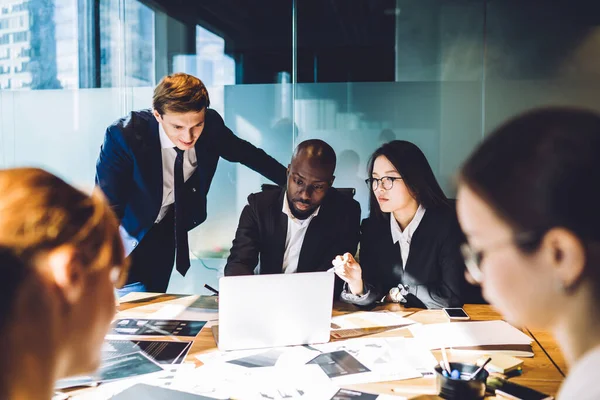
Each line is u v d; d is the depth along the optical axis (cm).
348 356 145
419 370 134
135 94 414
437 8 385
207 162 364
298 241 272
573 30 370
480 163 50
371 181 257
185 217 359
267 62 403
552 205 44
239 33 404
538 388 124
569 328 48
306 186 265
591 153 44
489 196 48
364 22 393
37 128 426
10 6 420
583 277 45
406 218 249
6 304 45
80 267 49
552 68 375
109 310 54
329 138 400
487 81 383
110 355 147
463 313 193
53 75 421
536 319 50
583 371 46
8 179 50
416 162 245
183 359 144
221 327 150
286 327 154
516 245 47
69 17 415
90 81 417
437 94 389
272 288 152
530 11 374
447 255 231
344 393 120
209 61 407
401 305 210
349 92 397
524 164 46
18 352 46
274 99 404
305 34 398
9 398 46
